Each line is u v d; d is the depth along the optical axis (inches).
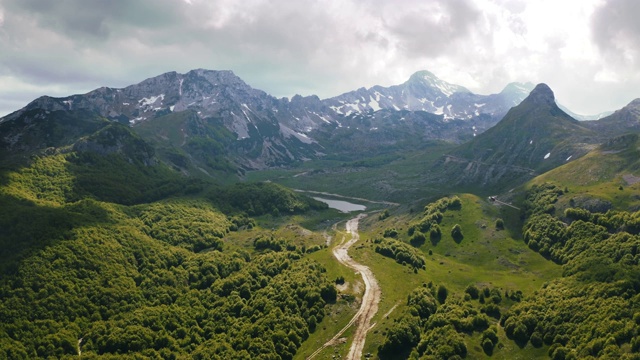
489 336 5797.2
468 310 6422.2
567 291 6304.1
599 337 5108.3
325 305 6875.0
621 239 6963.6
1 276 6579.7
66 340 5846.5
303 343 6107.3
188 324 6624.0
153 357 5757.9
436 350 5541.3
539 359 5374.0
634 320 5098.4
